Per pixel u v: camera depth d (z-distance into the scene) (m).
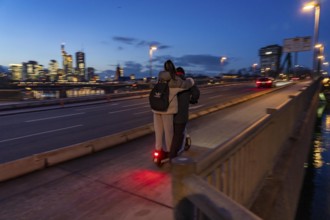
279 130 5.95
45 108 19.52
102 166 5.54
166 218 3.49
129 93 31.66
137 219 3.48
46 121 13.34
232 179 2.92
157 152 5.38
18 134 10.02
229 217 1.24
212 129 9.37
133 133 7.92
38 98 27.52
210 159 2.27
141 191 4.31
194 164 1.81
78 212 3.68
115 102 24.89
